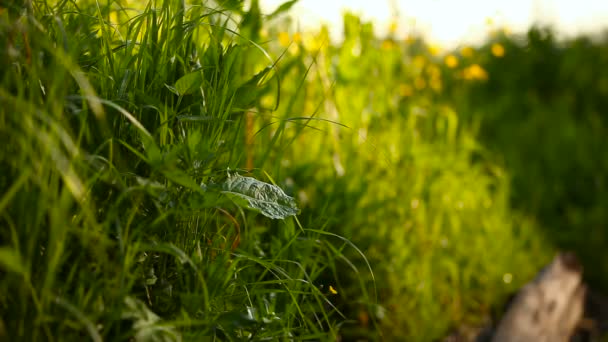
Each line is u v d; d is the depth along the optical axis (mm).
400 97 4320
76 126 1244
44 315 1031
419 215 3238
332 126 3096
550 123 6090
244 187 1371
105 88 1334
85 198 1131
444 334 2910
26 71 1195
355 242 2734
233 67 1625
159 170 1197
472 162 4848
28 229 1055
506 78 6957
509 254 3645
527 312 3150
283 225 1962
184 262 1352
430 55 5605
